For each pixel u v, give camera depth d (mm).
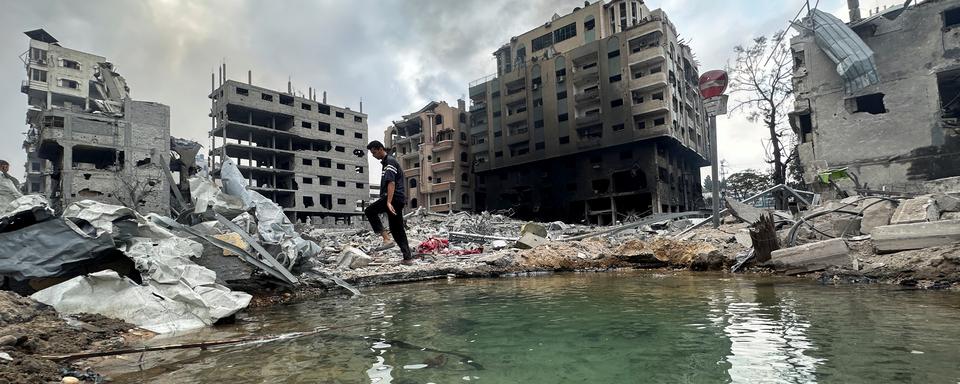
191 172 42281
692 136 53781
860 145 26844
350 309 5637
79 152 39000
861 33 27609
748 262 9133
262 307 6031
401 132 72500
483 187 63750
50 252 4605
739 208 13414
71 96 50781
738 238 11094
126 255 4996
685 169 56812
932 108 25312
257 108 51938
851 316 4254
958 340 3295
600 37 51031
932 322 3895
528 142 54469
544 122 52750
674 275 8773
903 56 26203
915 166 25375
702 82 13820
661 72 45656
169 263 5250
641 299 5684
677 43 51188
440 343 3723
